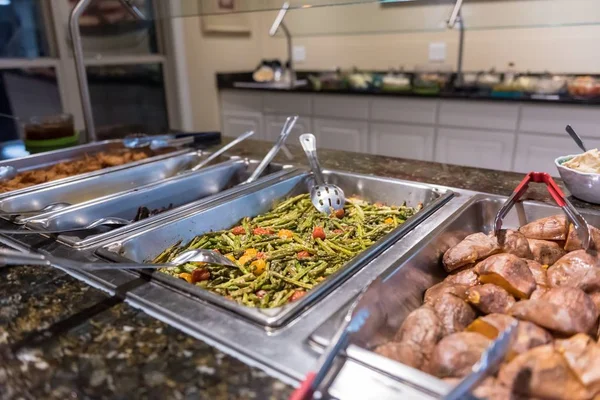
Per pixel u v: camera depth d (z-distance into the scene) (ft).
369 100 9.53
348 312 1.83
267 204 3.88
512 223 3.30
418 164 4.43
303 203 3.92
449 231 2.90
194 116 11.25
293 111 10.61
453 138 8.85
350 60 11.34
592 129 7.49
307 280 2.78
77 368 1.63
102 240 2.77
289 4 4.68
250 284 2.68
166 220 3.13
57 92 9.05
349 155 4.91
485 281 2.40
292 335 1.78
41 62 8.68
